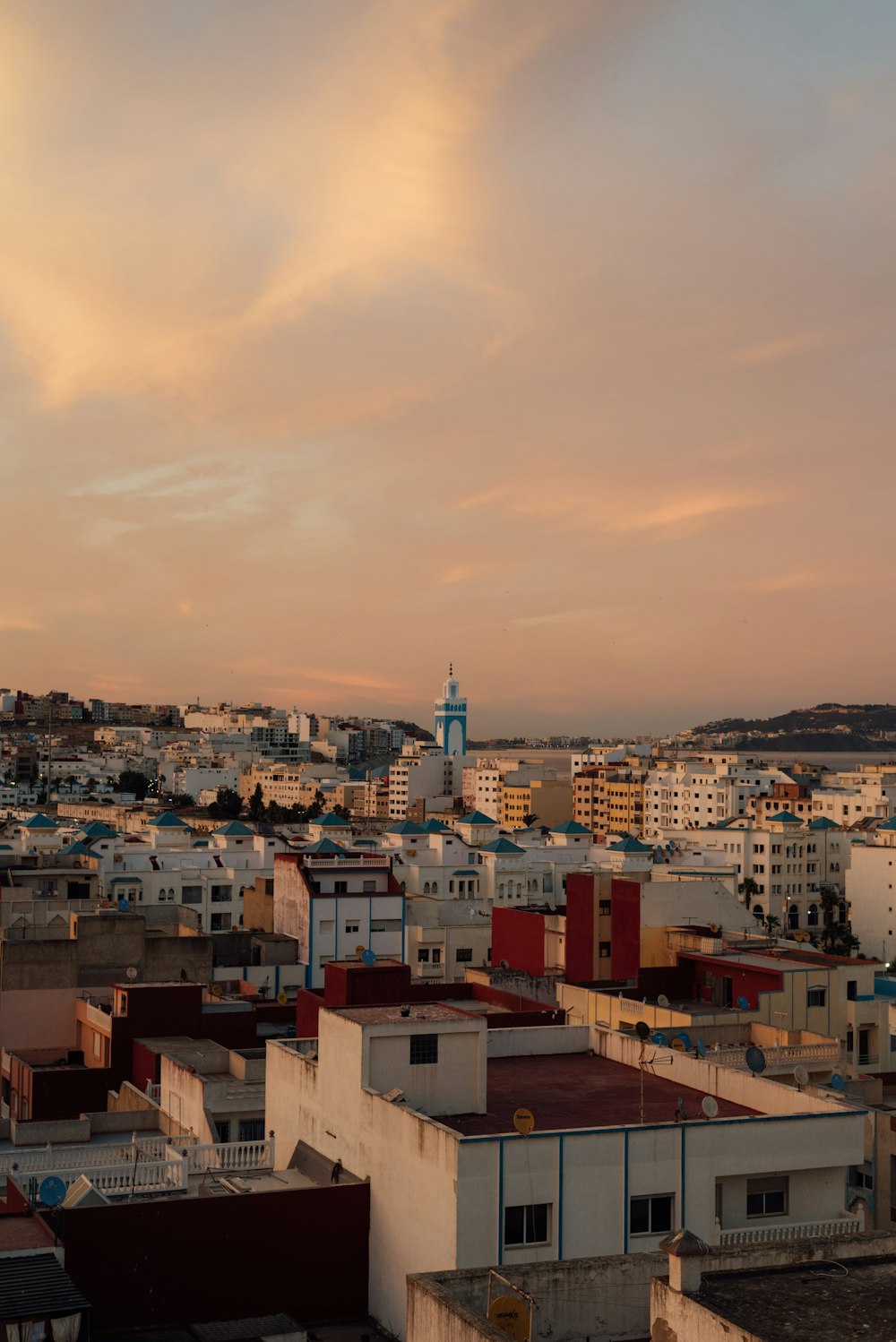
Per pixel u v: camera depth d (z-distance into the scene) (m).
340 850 142.12
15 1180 45.09
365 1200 42.66
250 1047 75.44
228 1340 38.62
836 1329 25.22
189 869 163.12
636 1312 34.50
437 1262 39.00
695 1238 27.44
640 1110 45.59
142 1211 40.62
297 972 108.44
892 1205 61.97
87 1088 71.19
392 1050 44.41
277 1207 41.88
